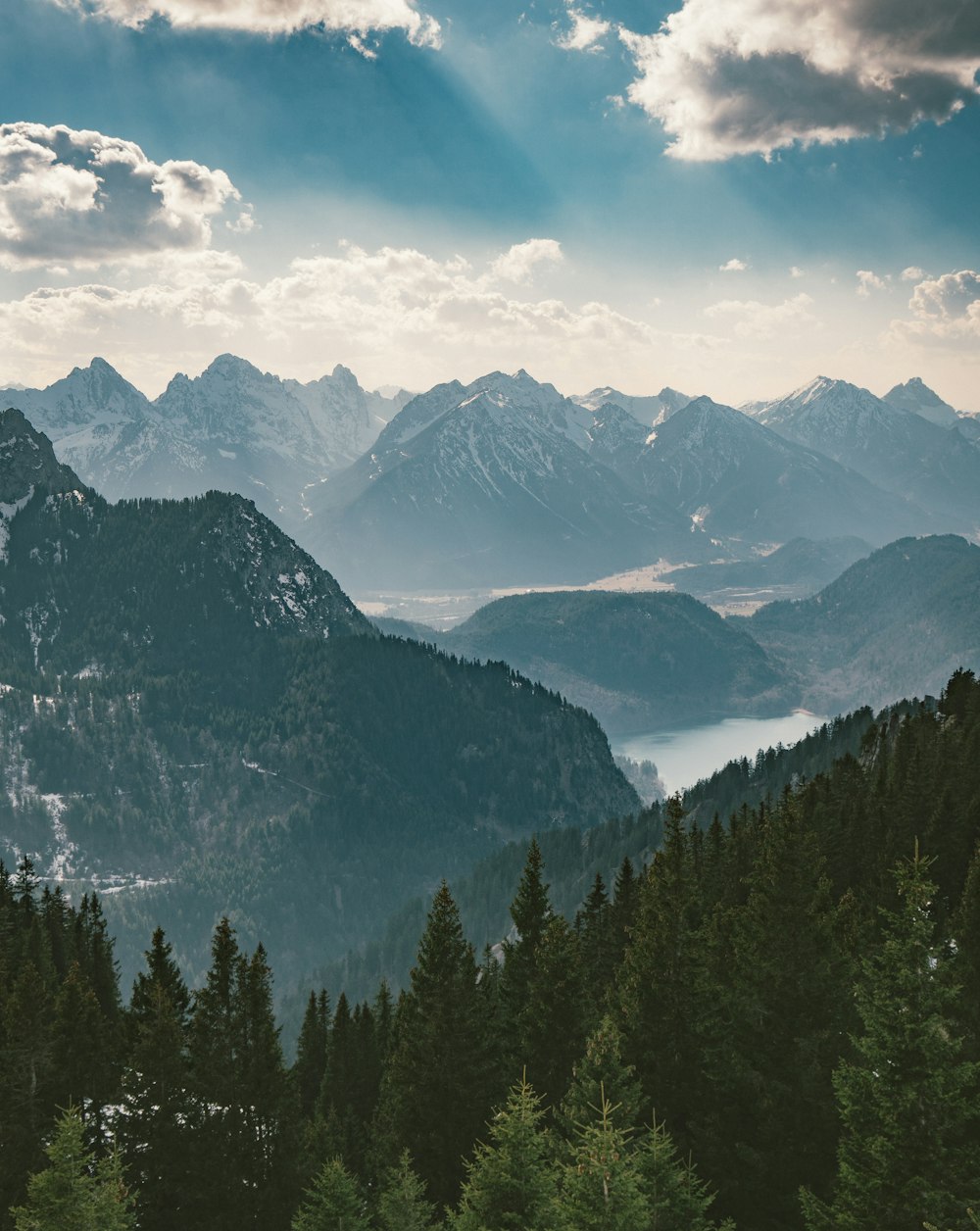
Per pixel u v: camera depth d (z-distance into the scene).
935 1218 37.81
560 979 60.41
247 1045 62.22
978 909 51.34
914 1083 39.50
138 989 70.50
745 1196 50.00
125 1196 45.50
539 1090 59.06
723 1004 55.34
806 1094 50.09
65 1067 66.06
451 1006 61.75
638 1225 36.56
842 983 53.34
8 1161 58.47
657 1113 54.31
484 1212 41.09
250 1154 60.03
